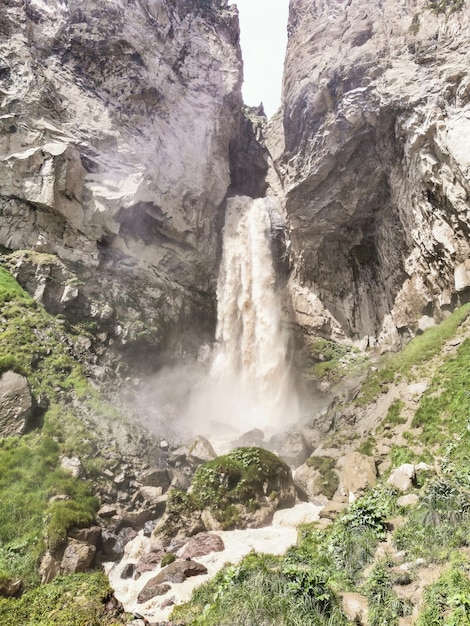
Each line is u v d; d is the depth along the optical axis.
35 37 26.28
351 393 19.73
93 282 22.95
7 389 13.77
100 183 25.05
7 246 21.05
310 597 5.60
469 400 12.84
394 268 26.66
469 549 6.38
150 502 13.12
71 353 18.55
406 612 5.43
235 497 12.62
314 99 29.27
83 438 14.22
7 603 6.88
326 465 14.49
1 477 11.52
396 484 9.95
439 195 21.14
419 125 22.27
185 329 28.80
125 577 10.09
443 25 23.45
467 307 18.34
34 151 22.34
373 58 25.97
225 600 5.84
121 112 28.53
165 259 29.05
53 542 10.10
